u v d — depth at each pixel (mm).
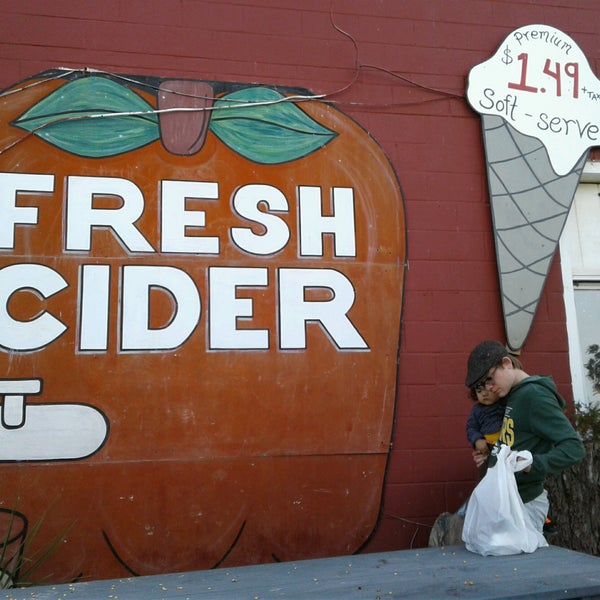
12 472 4105
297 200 4742
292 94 4891
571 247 5273
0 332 4223
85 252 4410
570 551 3258
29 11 4625
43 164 4461
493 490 3244
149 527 4199
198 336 4445
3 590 2852
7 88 4508
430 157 5000
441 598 2559
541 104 5184
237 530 4293
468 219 4961
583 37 5398
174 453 4301
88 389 4266
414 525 4496
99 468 4203
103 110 4605
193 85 4758
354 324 4656
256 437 4406
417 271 4816
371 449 4531
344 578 2896
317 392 4527
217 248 4570
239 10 4930
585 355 5141
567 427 3262
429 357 4719
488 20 5285
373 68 5047
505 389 3533
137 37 4742
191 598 2666
